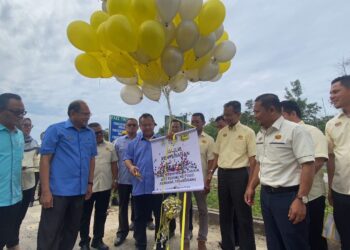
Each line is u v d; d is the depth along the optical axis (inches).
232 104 170.9
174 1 111.7
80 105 150.6
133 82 142.9
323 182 137.9
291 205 112.2
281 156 117.8
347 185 120.8
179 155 130.3
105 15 132.3
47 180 142.6
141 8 114.5
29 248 196.9
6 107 135.0
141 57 123.0
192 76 141.3
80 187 150.6
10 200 138.2
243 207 163.6
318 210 135.0
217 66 141.2
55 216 143.1
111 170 204.1
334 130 127.4
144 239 174.1
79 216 153.3
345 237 123.2
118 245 198.8
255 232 218.4
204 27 124.7
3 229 137.6
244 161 166.1
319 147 127.2
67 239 151.2
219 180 174.4
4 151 136.9
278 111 122.1
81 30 129.0
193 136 127.3
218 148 181.8
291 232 114.1
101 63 141.8
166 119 172.7
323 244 138.0
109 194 196.7
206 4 123.5
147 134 178.4
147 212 176.1
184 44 122.2
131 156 181.9
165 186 132.5
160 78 131.6
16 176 142.2
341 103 122.6
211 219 246.5
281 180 116.8
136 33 119.3
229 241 170.9
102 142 201.2
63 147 148.3
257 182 142.7
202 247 183.5
